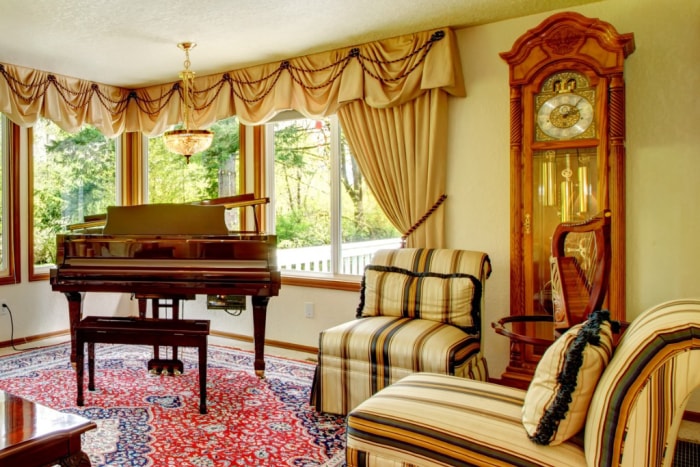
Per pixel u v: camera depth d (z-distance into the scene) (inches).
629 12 116.9
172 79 183.5
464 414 68.4
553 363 62.1
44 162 181.9
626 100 117.7
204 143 160.6
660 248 116.0
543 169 117.5
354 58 146.3
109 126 190.1
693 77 112.0
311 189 172.2
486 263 124.0
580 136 112.8
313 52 153.4
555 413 59.7
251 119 167.9
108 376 137.9
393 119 143.6
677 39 113.0
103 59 158.6
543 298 118.7
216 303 181.9
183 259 135.3
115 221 139.4
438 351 101.2
